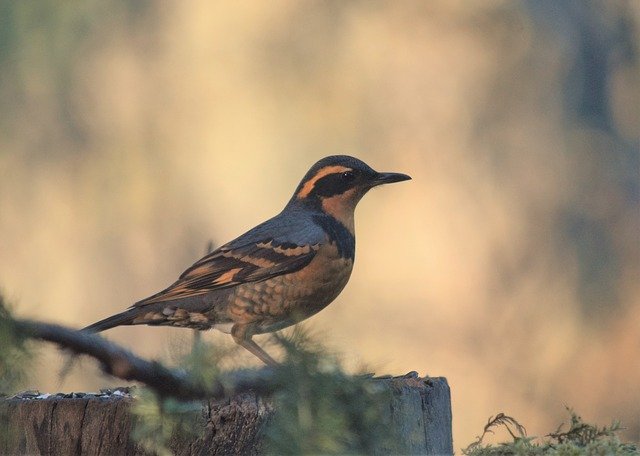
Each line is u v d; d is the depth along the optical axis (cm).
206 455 555
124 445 561
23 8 1653
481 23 1858
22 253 1809
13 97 1691
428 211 1928
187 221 1877
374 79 1877
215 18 1853
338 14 1866
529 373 1830
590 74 1831
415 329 1905
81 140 1781
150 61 1819
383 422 523
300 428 465
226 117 1859
